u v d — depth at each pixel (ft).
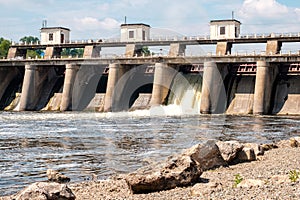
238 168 73.72
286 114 255.50
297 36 272.72
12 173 86.02
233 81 278.26
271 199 46.29
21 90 328.49
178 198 51.93
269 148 104.17
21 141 132.67
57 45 345.10
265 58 255.50
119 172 65.57
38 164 94.48
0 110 315.37
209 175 67.00
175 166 58.75
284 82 270.05
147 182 55.67
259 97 254.47
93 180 71.41
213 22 307.37
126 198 54.49
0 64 320.70
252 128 182.60
